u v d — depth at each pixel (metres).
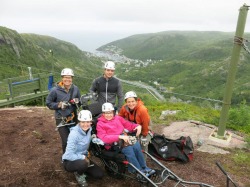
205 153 7.11
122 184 5.40
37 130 8.07
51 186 5.20
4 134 7.60
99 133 5.37
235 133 9.09
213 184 5.60
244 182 5.77
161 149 6.48
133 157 5.14
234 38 7.26
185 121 9.92
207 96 126.44
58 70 112.69
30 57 109.00
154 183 4.65
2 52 95.88
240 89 121.56
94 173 5.34
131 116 5.68
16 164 5.98
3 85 16.19
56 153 6.59
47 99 5.56
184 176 5.85
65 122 5.64
